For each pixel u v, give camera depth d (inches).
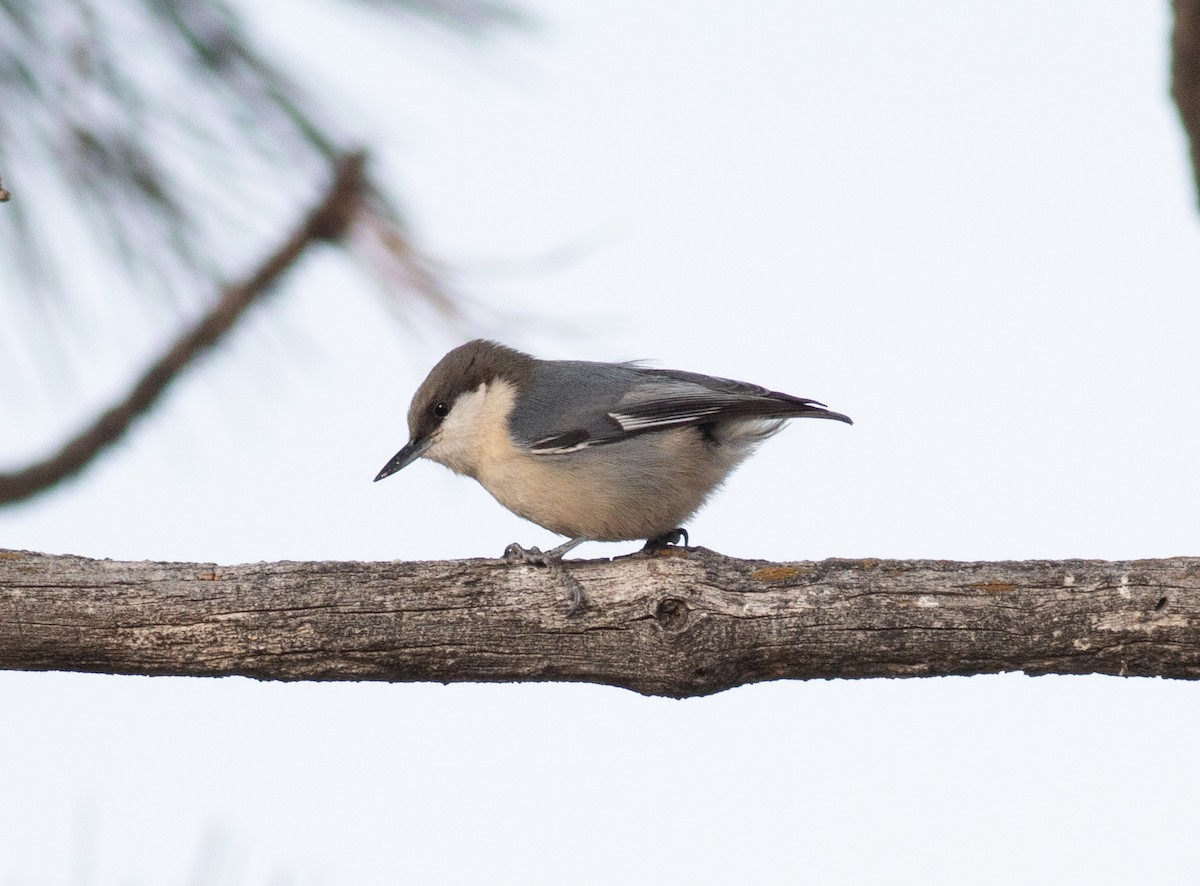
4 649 227.6
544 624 235.1
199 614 231.1
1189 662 231.3
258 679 238.2
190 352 219.8
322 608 233.6
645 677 235.9
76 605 228.8
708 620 232.4
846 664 237.1
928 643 233.5
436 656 236.2
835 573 239.0
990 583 235.5
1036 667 236.7
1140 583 232.4
